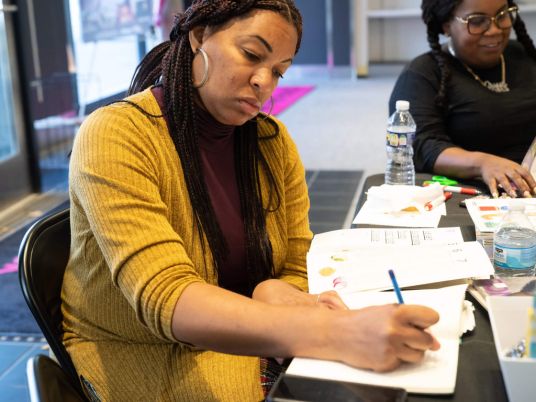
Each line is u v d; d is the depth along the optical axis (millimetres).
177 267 993
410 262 1165
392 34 8812
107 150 1054
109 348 1176
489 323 1017
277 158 1331
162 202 1089
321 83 8383
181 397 1094
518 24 2158
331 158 4898
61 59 4352
